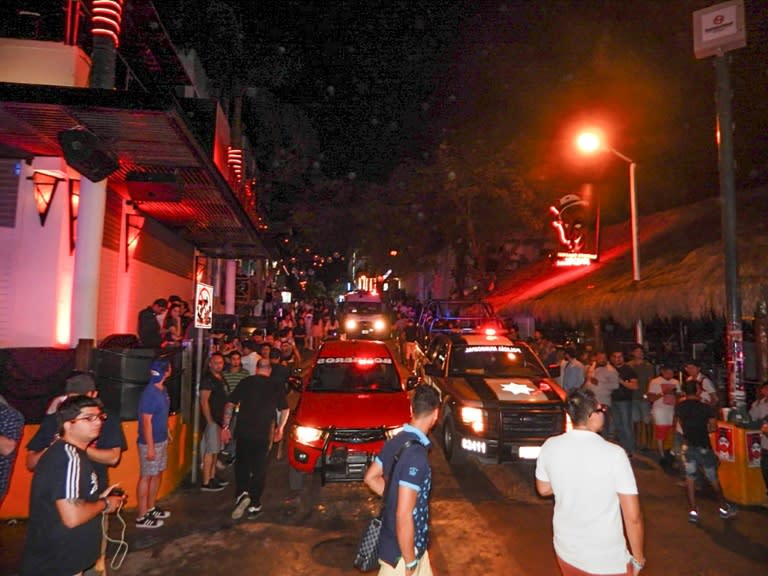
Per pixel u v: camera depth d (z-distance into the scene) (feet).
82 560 11.24
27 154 25.90
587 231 50.29
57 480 10.99
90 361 22.71
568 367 34.32
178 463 25.35
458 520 21.30
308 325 86.22
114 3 23.75
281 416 23.86
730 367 24.48
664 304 32.68
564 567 10.83
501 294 62.44
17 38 27.09
